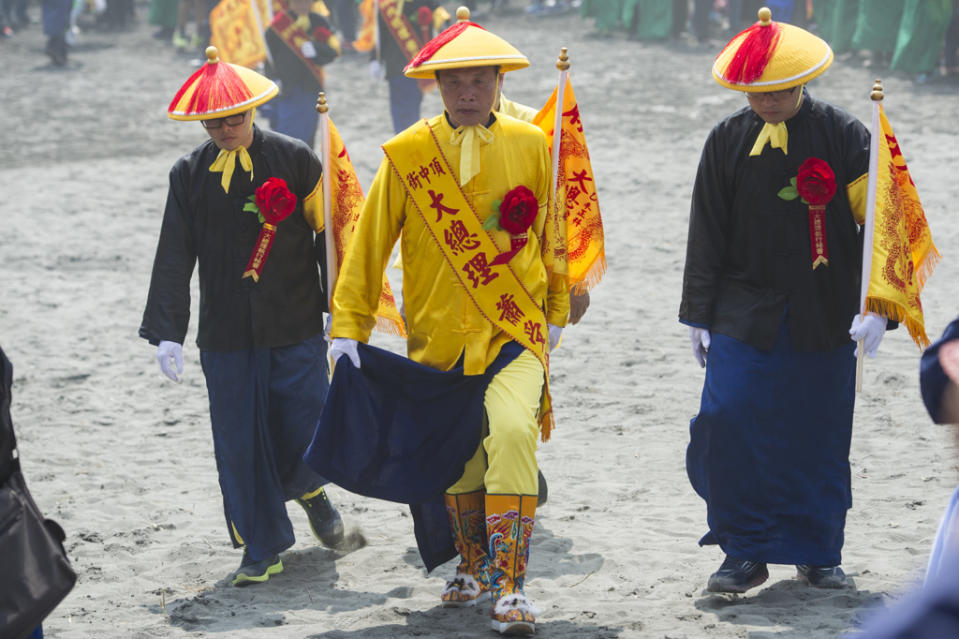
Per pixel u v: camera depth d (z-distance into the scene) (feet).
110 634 53.67
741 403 53.72
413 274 52.49
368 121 209.36
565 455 77.87
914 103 204.23
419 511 54.90
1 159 191.31
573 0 324.80
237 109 56.59
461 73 50.29
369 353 51.62
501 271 51.39
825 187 52.29
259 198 57.47
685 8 276.82
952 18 216.54
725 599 54.80
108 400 93.09
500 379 50.80
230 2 178.40
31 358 103.55
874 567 58.08
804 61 51.52
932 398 20.89
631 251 132.36
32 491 74.84
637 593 56.44
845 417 54.85
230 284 58.70
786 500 54.24
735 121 54.29
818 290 53.93
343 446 52.49
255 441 59.36
